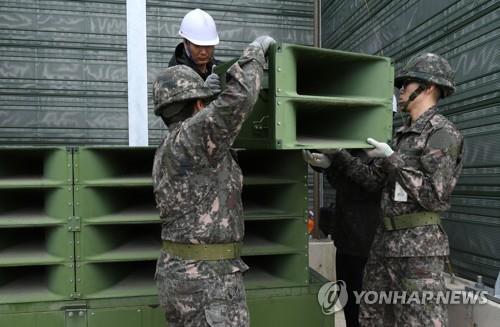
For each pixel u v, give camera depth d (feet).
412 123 6.10
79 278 6.46
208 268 4.79
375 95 5.66
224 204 4.91
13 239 7.30
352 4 11.69
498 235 6.71
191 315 4.76
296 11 13.24
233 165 5.16
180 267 4.83
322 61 5.73
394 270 5.98
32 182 6.30
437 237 5.74
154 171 5.11
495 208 6.77
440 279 5.73
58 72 12.07
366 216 7.22
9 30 11.74
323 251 11.41
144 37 10.21
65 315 6.37
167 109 4.99
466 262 7.48
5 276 6.94
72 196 6.41
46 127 12.03
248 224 8.06
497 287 6.42
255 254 6.79
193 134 4.57
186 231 4.80
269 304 6.74
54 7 11.98
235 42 12.88
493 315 6.19
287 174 6.88
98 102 12.35
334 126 6.22
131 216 6.68
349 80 5.98
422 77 5.80
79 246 6.45
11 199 7.22
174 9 12.69
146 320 6.52
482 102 7.02
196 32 6.16
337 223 7.65
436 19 8.17
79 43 12.18
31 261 6.37
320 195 13.52
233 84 4.46
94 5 12.24
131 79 10.23
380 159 6.43
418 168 5.65
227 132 4.51
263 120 5.53
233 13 12.87
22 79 11.86
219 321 4.66
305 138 6.04
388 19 9.93
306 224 6.88
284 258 7.10
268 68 5.25
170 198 4.83
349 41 11.94
